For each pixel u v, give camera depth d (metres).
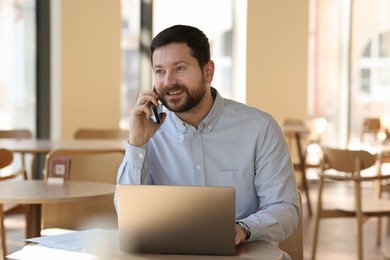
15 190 3.12
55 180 3.42
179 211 1.82
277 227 2.14
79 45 7.52
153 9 8.20
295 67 8.71
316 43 9.30
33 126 7.55
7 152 4.42
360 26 9.40
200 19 8.45
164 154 2.37
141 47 8.16
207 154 2.34
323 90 9.38
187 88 2.16
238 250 1.91
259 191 2.32
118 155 3.99
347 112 9.44
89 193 3.04
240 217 2.34
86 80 7.57
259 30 8.52
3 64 7.39
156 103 2.20
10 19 7.39
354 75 9.45
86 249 1.92
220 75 8.66
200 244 1.82
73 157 3.96
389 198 7.83
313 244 4.84
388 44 9.42
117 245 1.96
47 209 3.83
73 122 7.54
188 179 2.34
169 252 1.84
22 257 1.85
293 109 8.73
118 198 1.84
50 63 7.52
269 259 1.80
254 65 8.52
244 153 2.33
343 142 9.44
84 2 7.52
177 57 2.14
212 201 1.80
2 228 4.09
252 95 8.53
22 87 7.48
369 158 4.57
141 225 1.84
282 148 2.34
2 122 7.44
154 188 1.83
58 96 7.48
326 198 7.99
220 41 8.60
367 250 5.43
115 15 7.68
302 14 8.71
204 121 2.33
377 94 9.48
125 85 8.14
